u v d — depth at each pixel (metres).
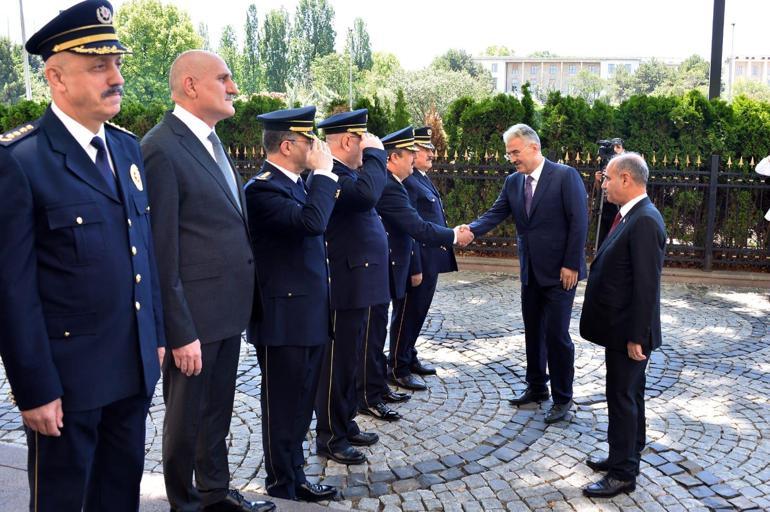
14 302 1.97
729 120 9.70
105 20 2.16
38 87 66.88
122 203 2.30
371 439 4.33
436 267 5.34
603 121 10.10
